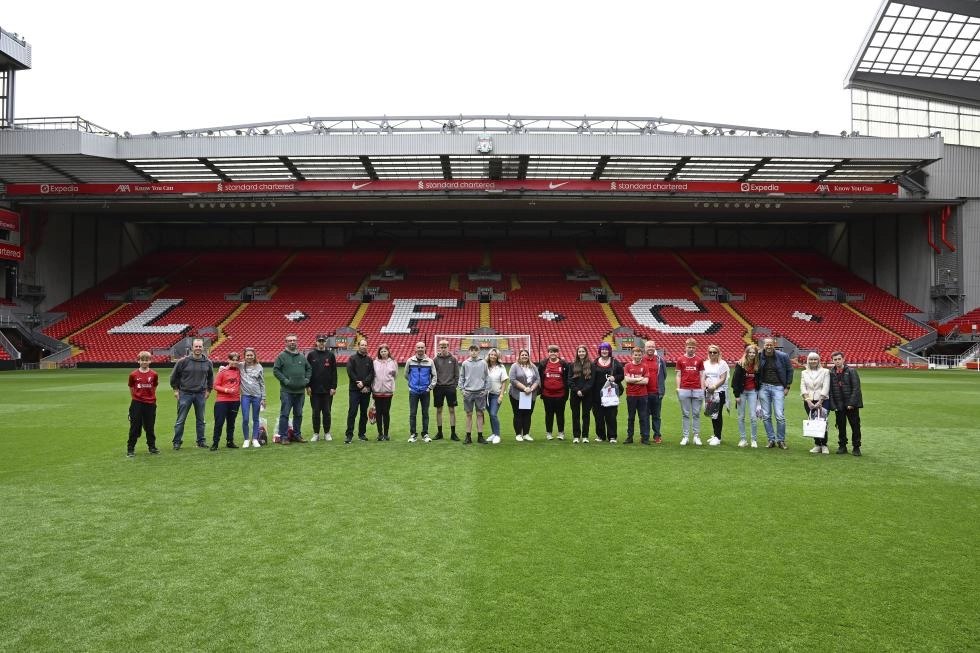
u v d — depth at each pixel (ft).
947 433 40.86
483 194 124.06
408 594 14.85
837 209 136.05
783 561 17.01
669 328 137.08
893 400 61.52
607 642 12.61
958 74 134.41
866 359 126.52
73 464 30.37
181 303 146.61
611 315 142.41
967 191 132.36
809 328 136.87
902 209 136.98
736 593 14.93
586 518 20.99
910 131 137.49
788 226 174.70
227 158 114.52
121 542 18.62
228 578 15.85
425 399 37.47
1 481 26.66
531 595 14.80
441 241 175.73
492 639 12.72
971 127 137.39
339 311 143.54
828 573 16.19
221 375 34.88
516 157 115.44
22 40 121.39
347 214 157.69
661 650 12.32
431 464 30.25
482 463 30.48
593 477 27.32
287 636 12.87
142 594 14.92
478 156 114.42
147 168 121.70
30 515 21.49
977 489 25.30
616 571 16.25
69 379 93.76
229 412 35.09
